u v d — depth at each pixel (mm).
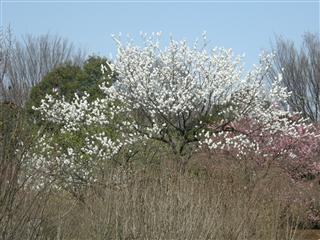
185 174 9820
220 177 10742
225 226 9297
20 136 6949
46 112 14844
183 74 16109
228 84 16141
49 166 9812
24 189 7078
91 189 9750
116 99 15891
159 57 16234
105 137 14273
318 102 35250
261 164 16672
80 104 15586
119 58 16062
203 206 9219
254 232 9664
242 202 9836
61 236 8000
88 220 8898
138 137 14414
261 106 16719
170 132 15438
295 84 34719
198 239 8852
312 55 35938
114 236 8664
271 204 10445
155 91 15961
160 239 8617
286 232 10016
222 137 15898
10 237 6715
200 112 16031
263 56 16484
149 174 9672
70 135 14516
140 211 8781
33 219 7199
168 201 8945
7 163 6734
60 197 8992
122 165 10695
